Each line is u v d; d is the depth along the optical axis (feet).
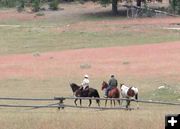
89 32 303.68
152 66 198.59
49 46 269.64
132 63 206.80
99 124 60.39
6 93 155.02
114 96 118.42
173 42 261.65
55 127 58.85
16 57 233.96
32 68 203.10
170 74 182.09
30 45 273.13
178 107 112.47
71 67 203.21
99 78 181.98
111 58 220.84
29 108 107.96
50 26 333.62
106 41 277.44
